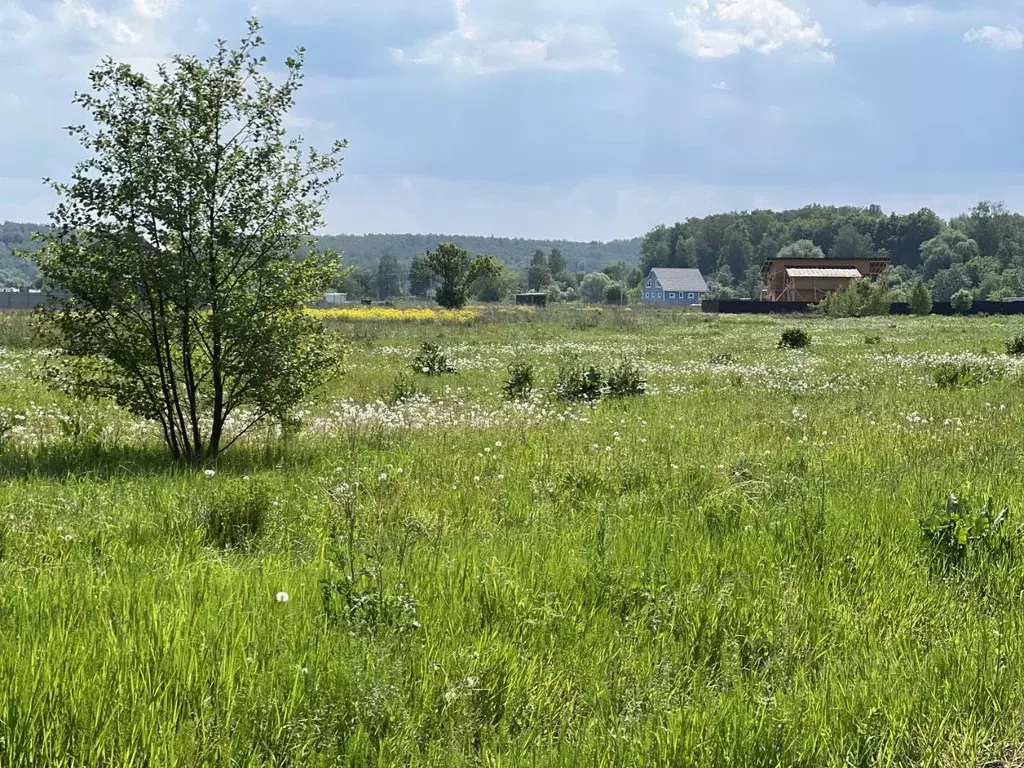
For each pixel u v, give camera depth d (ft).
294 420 38.04
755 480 29.09
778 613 17.13
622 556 20.26
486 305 347.97
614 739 12.26
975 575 19.84
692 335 150.41
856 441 39.27
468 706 13.10
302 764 11.60
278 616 15.70
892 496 26.50
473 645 14.90
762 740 12.33
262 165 35.60
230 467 32.96
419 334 143.23
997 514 23.25
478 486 29.30
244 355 35.24
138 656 13.41
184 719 12.18
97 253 34.30
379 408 52.42
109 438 39.27
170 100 34.73
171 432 35.47
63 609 15.70
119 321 35.27
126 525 22.81
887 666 14.96
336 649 14.32
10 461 32.58
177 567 19.48
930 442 38.47
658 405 54.29
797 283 377.30
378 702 12.66
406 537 20.39
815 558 20.72
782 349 112.37
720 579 18.99
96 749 11.16
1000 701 13.91
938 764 12.42
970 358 89.10
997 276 536.42
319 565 19.30
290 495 27.53
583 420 46.85
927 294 277.64
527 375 62.13
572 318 208.85
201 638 14.33
